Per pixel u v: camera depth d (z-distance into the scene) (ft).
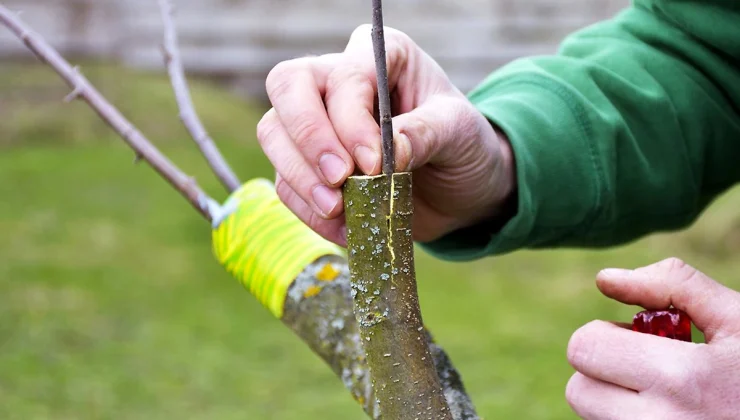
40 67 12.16
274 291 2.21
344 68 2.06
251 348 6.22
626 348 1.95
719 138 2.62
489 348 6.23
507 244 2.42
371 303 1.89
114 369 5.64
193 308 6.86
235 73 13.38
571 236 2.54
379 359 1.89
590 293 7.48
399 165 1.98
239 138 10.91
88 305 6.63
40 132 10.69
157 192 9.31
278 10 13.38
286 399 5.39
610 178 2.48
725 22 2.51
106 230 8.18
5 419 4.79
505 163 2.38
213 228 2.27
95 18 12.91
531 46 13.17
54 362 5.67
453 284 7.93
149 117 10.91
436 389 1.89
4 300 6.54
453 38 13.24
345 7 13.41
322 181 2.02
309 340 2.19
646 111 2.52
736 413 1.87
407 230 1.90
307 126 2.00
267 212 2.24
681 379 1.90
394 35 2.19
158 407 5.16
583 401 1.98
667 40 2.59
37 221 8.21
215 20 13.29
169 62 2.41
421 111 2.10
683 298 1.99
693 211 2.67
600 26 2.72
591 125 2.46
